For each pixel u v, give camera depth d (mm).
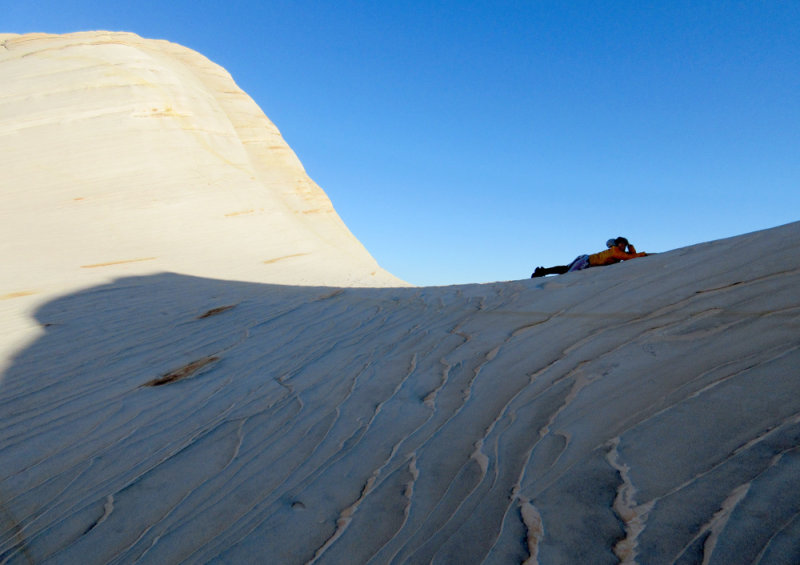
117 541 1862
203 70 27250
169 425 2939
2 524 2098
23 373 4086
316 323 5188
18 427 3080
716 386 1973
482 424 2330
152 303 6848
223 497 2068
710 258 3557
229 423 2865
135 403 3357
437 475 1963
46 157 16188
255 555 1654
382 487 1954
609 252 5320
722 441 1622
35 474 2498
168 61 23688
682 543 1267
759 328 2305
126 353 4578
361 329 4664
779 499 1297
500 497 1722
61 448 2766
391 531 1668
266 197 19328
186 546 1770
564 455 1869
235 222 16828
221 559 1658
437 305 5121
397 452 2225
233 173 19344
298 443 2484
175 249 13789
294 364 3844
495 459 1987
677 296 3086
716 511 1334
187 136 19484
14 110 17391
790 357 1961
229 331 5195
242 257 14531
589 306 3570
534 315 3814
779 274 2771
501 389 2674
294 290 7891
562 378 2584
